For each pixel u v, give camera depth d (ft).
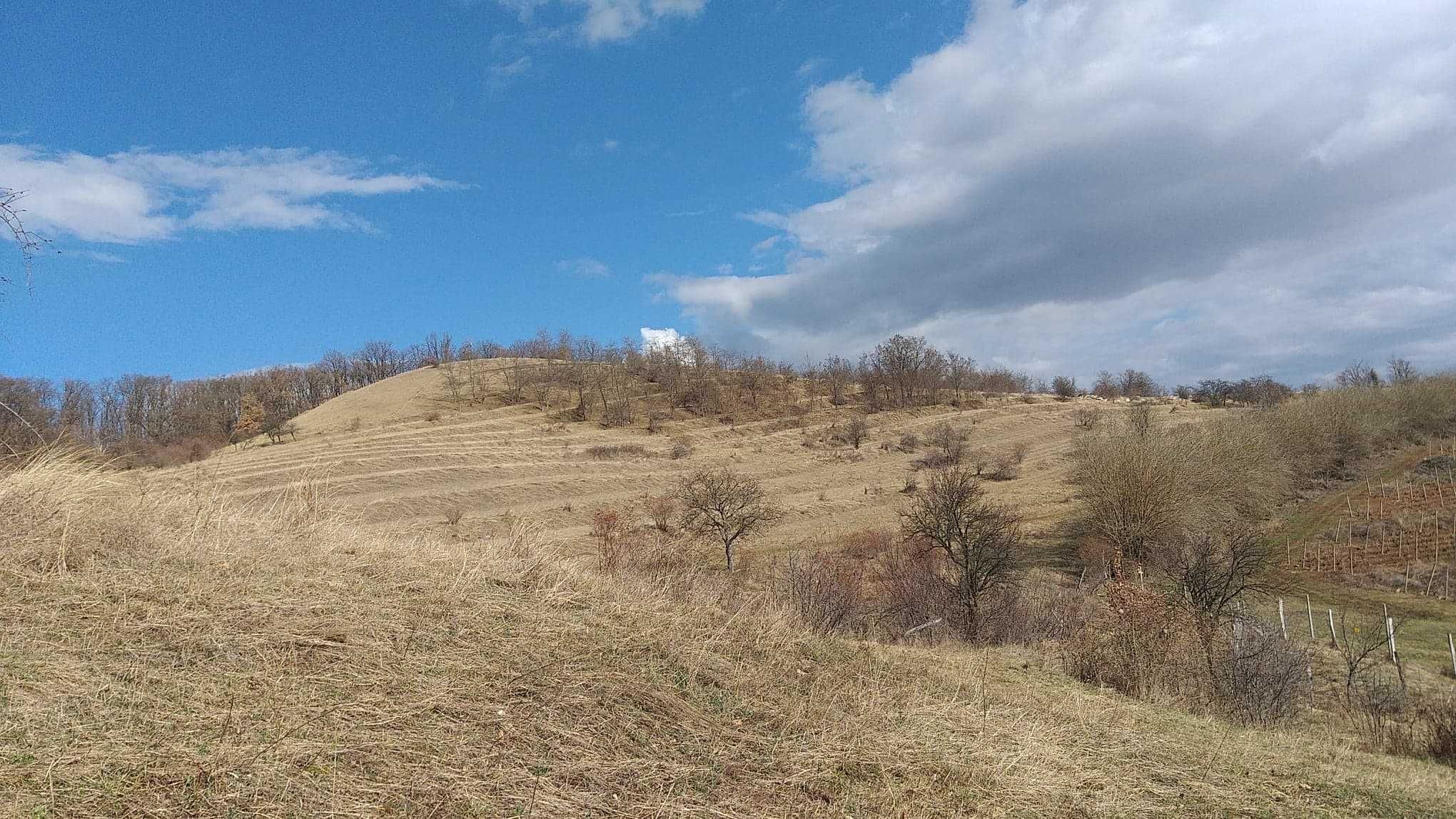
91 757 9.20
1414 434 184.34
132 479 20.39
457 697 12.54
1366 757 23.35
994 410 295.28
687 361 345.92
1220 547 91.15
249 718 10.71
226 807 8.79
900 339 329.11
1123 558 97.71
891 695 17.93
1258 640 34.17
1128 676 28.68
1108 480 111.24
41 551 14.62
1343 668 61.52
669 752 12.58
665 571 25.61
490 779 10.58
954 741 15.75
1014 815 13.08
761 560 96.53
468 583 17.90
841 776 13.12
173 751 9.62
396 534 22.75
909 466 203.41
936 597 61.72
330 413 297.12
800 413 304.91
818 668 18.69
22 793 8.33
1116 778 15.66
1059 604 54.85
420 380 340.39
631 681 14.52
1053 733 17.85
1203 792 15.79
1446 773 23.81
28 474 17.44
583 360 374.22
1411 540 112.78
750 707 15.03
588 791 10.93
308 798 9.29
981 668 24.50
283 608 14.35
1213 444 125.39
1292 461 152.97
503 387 325.21
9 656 11.08
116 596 13.61
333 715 11.21
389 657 13.37
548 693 13.33
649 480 186.19
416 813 9.52
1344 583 100.89
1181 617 32.81
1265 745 21.25
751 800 11.69
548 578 19.88
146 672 11.40
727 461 213.05
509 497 163.02
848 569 74.02
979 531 78.95
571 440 241.96
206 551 16.69
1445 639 77.25
